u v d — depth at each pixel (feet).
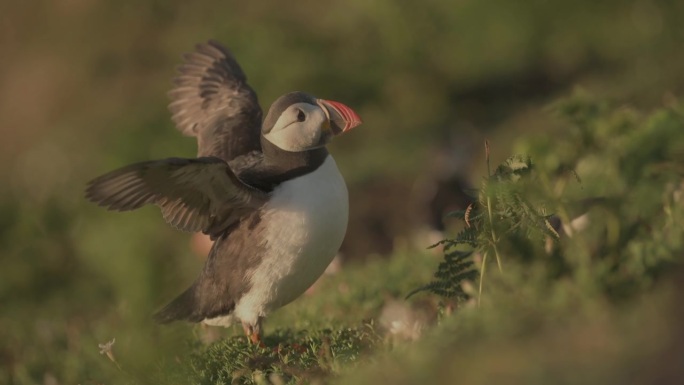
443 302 30.14
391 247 61.87
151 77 104.88
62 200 81.97
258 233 30.30
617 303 23.98
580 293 24.82
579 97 31.78
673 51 78.95
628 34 82.58
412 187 66.28
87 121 100.68
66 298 66.95
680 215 28.12
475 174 70.03
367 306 35.96
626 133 30.78
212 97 36.96
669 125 29.66
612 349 20.24
